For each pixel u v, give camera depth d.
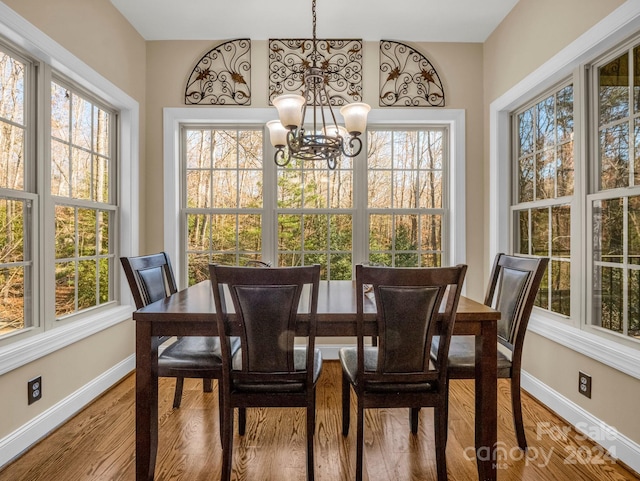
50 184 2.05
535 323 2.35
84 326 2.21
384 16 2.74
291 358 1.42
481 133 3.07
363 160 3.17
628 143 1.78
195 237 3.18
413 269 1.36
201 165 3.19
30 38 1.81
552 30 2.20
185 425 2.01
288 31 2.94
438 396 1.46
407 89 3.07
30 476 1.59
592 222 1.99
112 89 2.55
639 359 1.59
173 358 1.71
